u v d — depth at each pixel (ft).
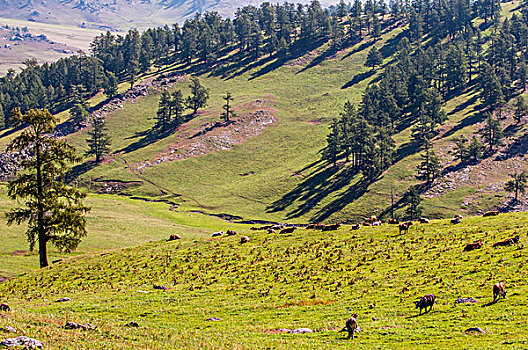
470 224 181.16
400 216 482.69
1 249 255.29
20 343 57.62
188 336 77.71
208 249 187.93
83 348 61.67
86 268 171.01
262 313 100.53
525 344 65.05
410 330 79.20
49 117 186.19
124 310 104.42
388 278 122.52
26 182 184.55
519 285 99.30
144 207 484.74
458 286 106.11
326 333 81.05
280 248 177.68
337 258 152.25
